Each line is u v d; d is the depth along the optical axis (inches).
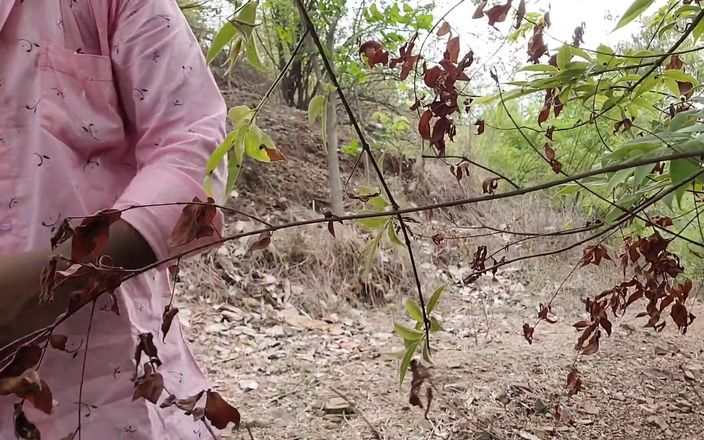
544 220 175.5
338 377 109.3
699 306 146.4
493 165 197.9
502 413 93.5
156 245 28.0
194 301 142.8
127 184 33.6
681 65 47.8
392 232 36.4
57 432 32.0
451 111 30.7
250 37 25.7
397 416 92.3
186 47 33.0
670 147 33.6
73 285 27.4
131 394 33.8
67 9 31.5
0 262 27.1
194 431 37.9
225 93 209.5
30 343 23.0
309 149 217.0
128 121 33.5
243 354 122.0
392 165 208.4
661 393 104.6
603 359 117.0
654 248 43.4
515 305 156.6
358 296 160.2
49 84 31.1
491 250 172.6
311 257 163.2
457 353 120.1
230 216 179.0
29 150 31.2
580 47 42.3
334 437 86.7
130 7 32.2
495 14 29.8
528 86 42.3
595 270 162.7
